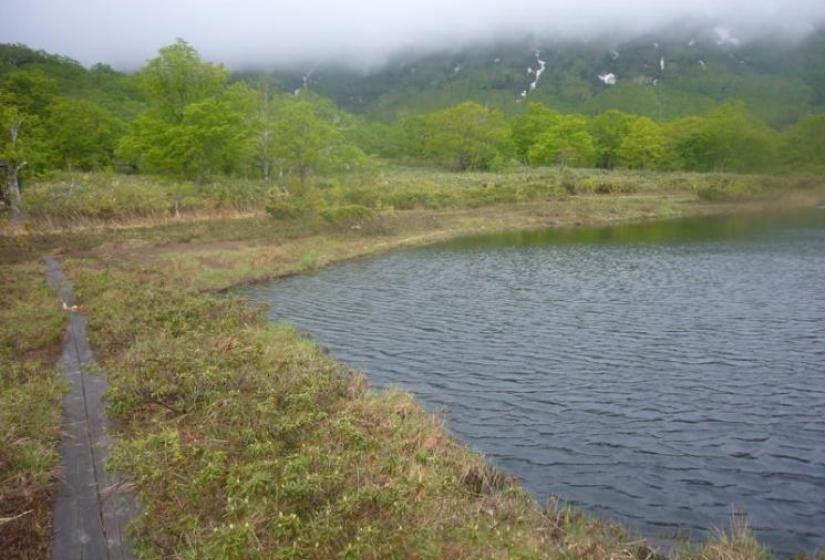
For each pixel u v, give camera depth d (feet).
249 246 104.22
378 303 69.00
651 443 32.58
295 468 21.71
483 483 26.32
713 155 278.67
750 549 21.22
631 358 47.11
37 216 110.22
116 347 40.78
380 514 19.76
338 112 313.94
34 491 21.26
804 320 57.11
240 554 17.02
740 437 33.22
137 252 94.94
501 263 96.22
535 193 191.42
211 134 128.57
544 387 41.24
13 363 35.91
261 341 44.60
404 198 163.94
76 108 183.62
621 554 20.71
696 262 92.17
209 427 26.84
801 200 196.95
